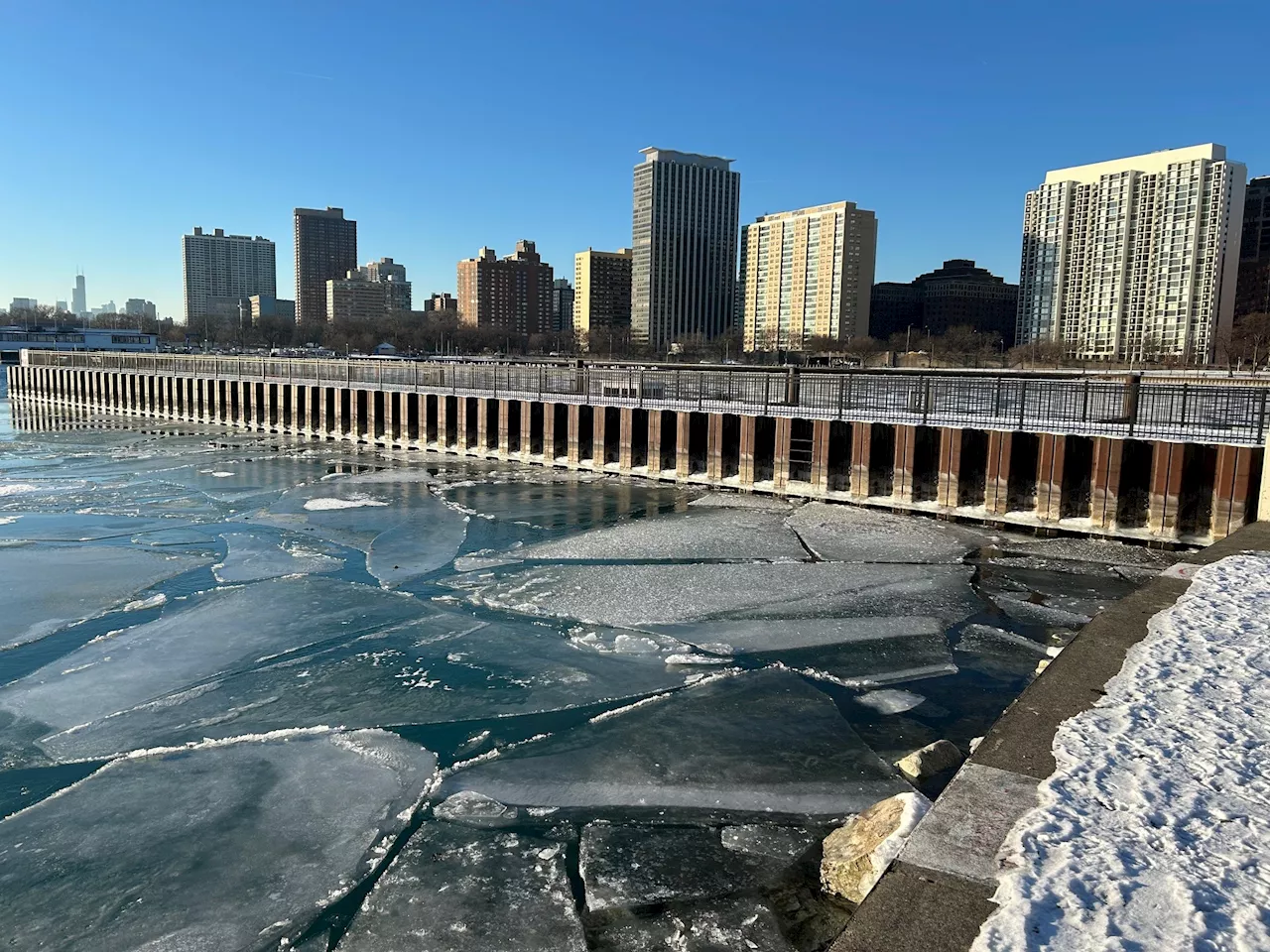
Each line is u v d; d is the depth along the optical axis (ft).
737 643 58.80
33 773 42.27
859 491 104.22
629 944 29.66
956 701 49.62
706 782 40.57
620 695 50.52
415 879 33.50
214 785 40.68
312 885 33.53
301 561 80.38
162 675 53.42
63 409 313.12
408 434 173.58
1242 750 27.48
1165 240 541.75
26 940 30.48
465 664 55.01
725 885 32.91
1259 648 36.81
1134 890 20.17
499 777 41.19
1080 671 34.47
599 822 37.35
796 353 461.37
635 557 81.46
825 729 45.88
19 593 70.44
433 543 87.45
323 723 47.21
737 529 92.89
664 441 126.62
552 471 139.33
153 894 32.89
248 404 224.33
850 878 31.50
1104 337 579.07
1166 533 83.10
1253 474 79.41
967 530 91.91
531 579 73.77
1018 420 95.50
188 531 94.02
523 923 30.83
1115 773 26.03
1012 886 20.33
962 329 544.62
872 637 59.77
